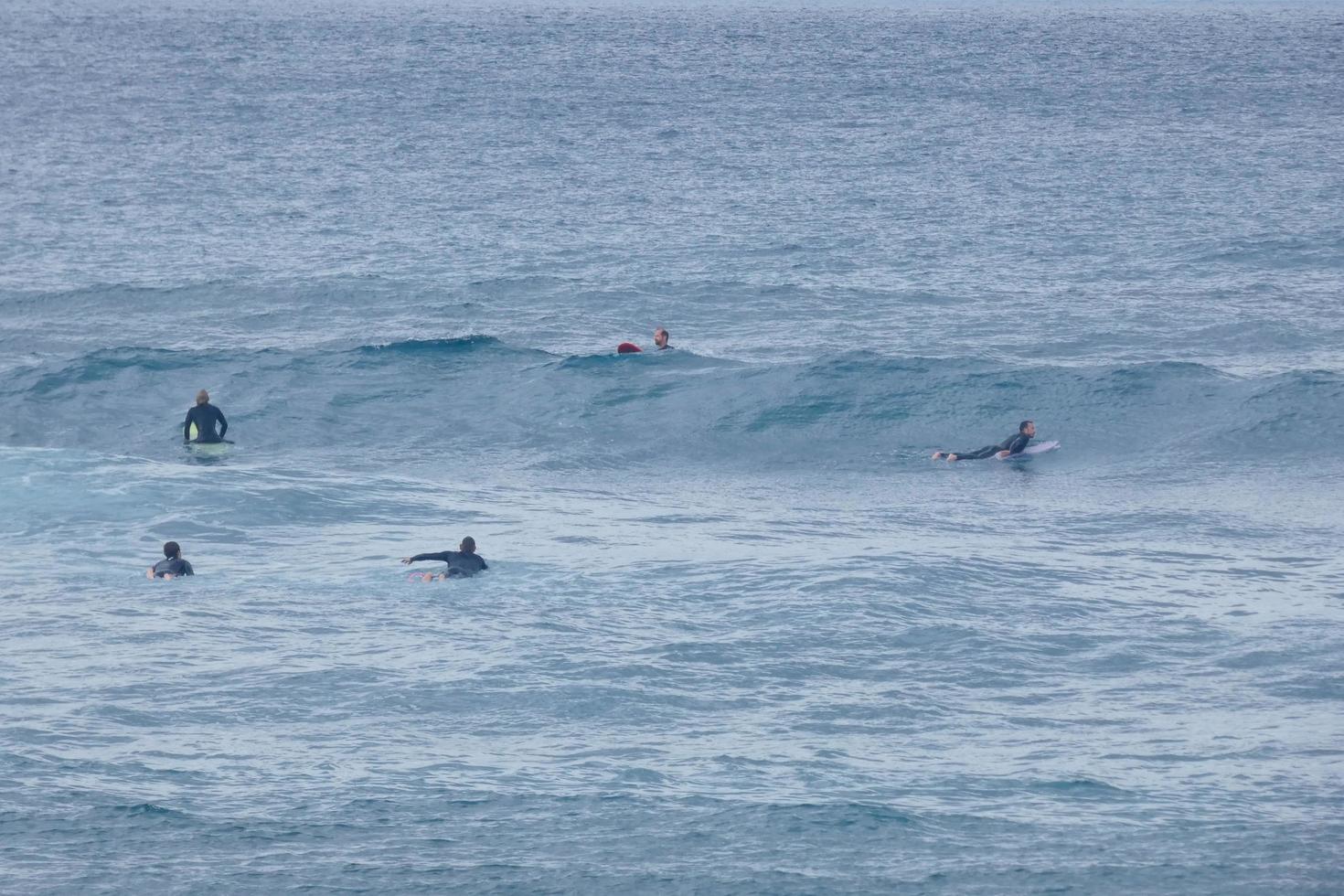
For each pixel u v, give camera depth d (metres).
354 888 39.78
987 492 105.31
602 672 61.94
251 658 63.75
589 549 86.12
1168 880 40.16
